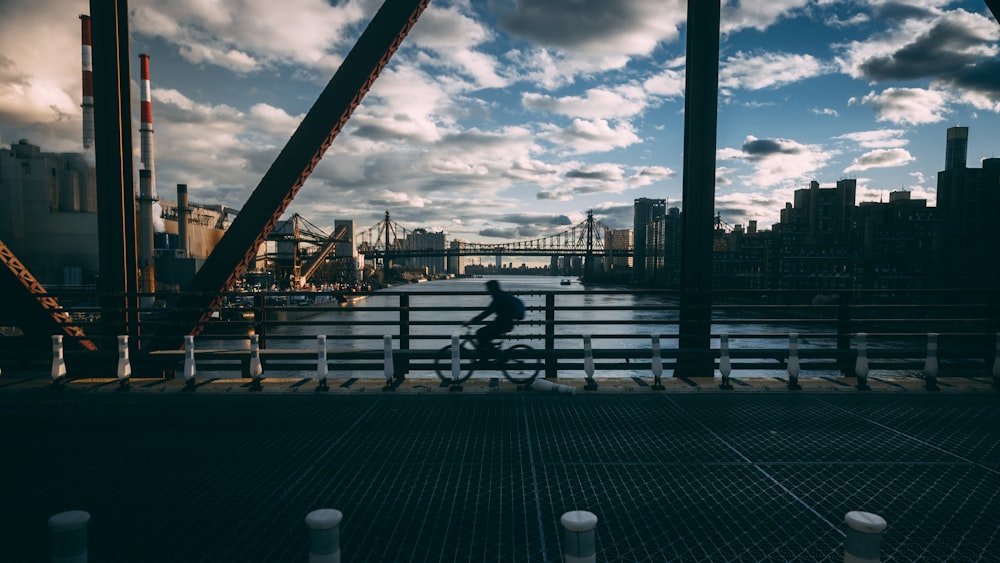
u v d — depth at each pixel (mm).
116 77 8734
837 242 152625
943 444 5695
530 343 30281
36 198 125438
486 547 3617
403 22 8375
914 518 4066
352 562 3428
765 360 26594
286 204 8656
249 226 8539
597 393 7781
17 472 4883
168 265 114812
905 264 142875
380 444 5652
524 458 5270
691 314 8586
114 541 3668
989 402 7375
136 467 5016
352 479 4750
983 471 4984
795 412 6875
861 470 4996
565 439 5820
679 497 4410
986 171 141375
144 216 135125
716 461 5203
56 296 8547
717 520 4012
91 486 4590
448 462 5164
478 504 4273
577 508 4211
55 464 5090
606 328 87438
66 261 126562
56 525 2037
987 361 9047
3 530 3818
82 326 8805
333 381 8406
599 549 3588
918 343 50906
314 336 8312
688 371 8656
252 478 4770
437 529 3863
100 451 5438
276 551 3551
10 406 7133
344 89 8445
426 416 6684
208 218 198750
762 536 3773
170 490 4508
